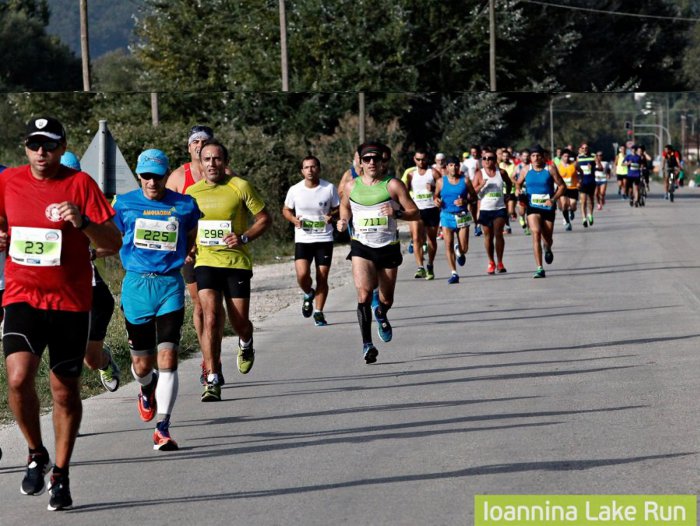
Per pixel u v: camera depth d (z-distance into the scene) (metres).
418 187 53.75
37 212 18.75
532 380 28.84
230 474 20.73
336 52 127.75
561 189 53.72
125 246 24.16
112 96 124.50
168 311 23.66
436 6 134.88
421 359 32.62
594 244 71.25
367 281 32.12
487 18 135.50
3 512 18.95
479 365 31.30
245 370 29.64
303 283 40.16
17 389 18.62
